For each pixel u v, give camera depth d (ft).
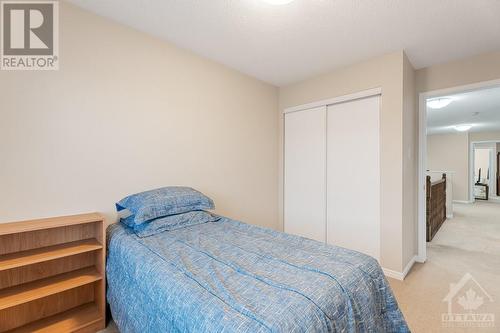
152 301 3.92
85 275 5.74
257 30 7.04
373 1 5.73
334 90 9.82
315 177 10.53
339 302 3.42
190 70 8.32
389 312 4.39
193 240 5.50
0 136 5.11
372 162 8.82
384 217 8.48
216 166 9.14
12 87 5.26
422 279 8.11
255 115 10.68
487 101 13.84
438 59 8.80
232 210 9.76
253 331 2.64
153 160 7.41
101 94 6.40
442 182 15.93
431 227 12.69
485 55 8.29
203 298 3.24
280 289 3.44
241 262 4.36
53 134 5.71
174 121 7.89
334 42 7.68
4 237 5.15
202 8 6.09
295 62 9.11
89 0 5.81
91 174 6.26
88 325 5.46
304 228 10.93
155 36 7.40
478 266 9.16
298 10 6.11
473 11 6.07
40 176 5.55
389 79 8.34
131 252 4.95
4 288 5.12
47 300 5.66
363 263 4.36
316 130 10.48
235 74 9.80
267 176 11.31
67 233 5.94
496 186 29.68
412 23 6.61
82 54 6.10
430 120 19.74
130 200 6.34
